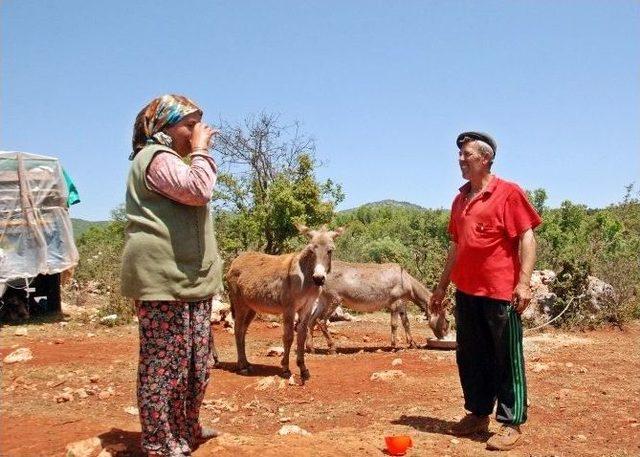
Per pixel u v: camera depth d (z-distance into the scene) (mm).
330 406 7023
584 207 35062
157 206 4191
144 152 4219
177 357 4254
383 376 8406
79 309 16141
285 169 20891
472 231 5566
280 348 10523
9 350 10328
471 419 5820
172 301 4195
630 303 14531
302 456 4668
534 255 5457
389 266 11953
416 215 41500
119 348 10508
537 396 7484
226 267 16609
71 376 8242
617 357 10328
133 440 4980
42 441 5004
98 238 32250
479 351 5738
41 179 14781
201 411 6699
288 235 18766
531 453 5371
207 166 4207
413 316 16594
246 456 4590
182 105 4391
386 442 5039
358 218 54438
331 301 11375
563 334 13109
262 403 7117
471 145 5629
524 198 5469
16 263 14312
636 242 25297
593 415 6703
